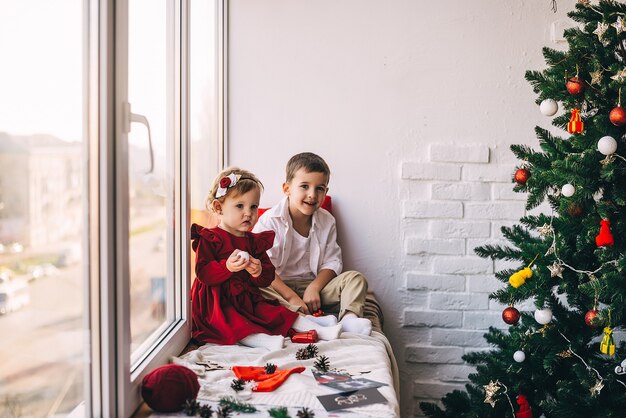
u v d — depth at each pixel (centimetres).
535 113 231
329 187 237
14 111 86
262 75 235
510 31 231
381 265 237
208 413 114
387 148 234
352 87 234
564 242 171
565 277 171
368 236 237
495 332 193
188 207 165
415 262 237
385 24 232
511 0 230
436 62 232
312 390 127
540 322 169
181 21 160
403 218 236
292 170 207
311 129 235
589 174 157
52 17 96
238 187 174
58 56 98
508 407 179
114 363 112
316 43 234
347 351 158
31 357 91
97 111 109
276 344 160
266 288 198
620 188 159
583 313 178
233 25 235
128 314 116
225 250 173
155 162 149
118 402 113
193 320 171
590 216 161
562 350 172
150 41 143
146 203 141
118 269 112
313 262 214
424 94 233
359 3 232
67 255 102
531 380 179
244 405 117
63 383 101
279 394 125
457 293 236
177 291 165
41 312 94
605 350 153
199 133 208
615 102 159
